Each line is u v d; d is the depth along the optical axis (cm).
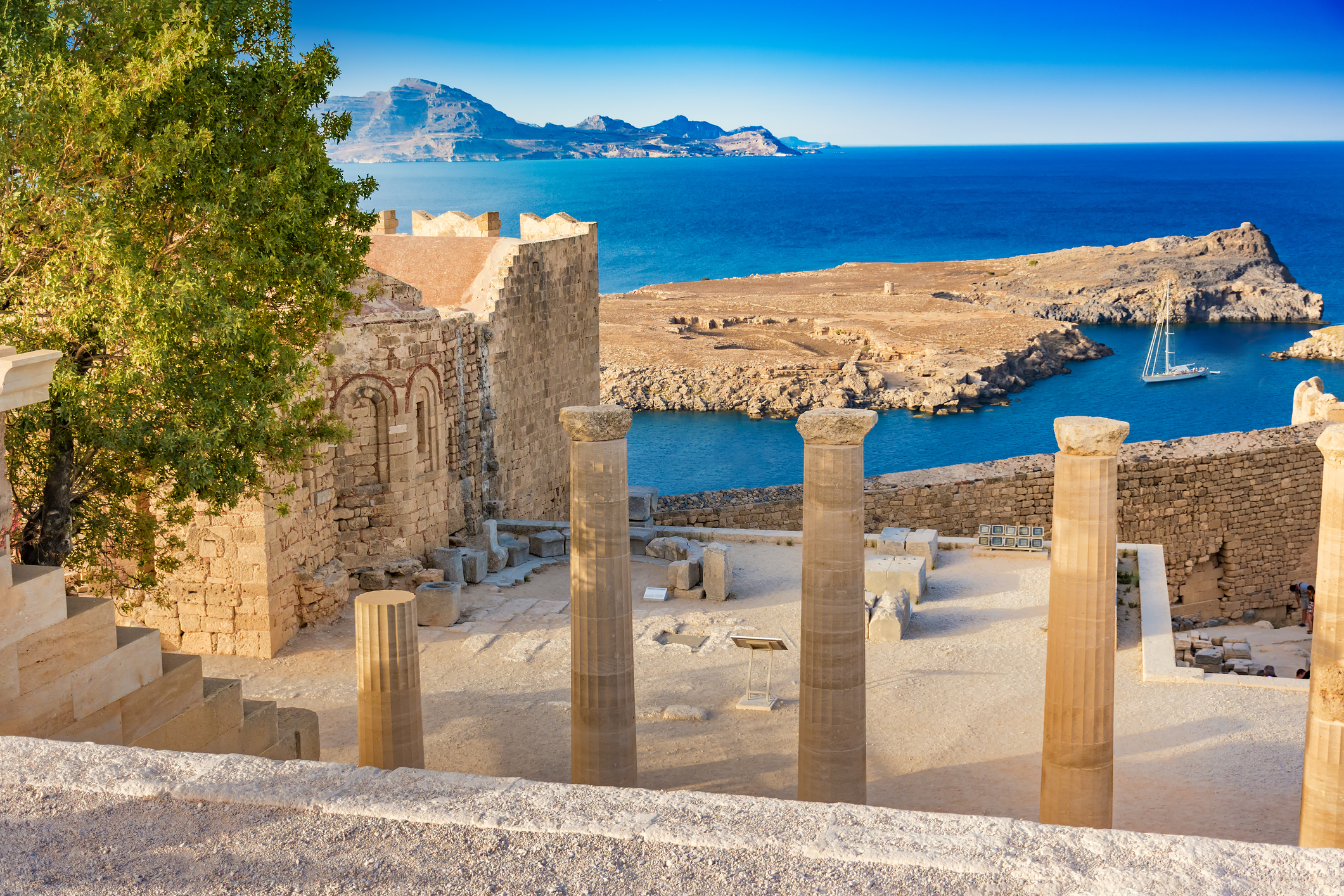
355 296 2172
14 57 1606
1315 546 4272
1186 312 14250
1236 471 4075
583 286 4084
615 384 10475
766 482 8156
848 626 1567
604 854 859
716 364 10988
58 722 1361
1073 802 1459
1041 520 3934
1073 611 1435
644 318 13512
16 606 1296
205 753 1049
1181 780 1838
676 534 3434
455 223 4362
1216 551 4128
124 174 1678
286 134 1908
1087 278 15562
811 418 1532
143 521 2044
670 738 2073
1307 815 1356
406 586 2905
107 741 1443
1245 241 15838
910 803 1795
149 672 1519
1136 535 4000
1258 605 4238
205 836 909
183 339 1695
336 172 2023
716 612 2816
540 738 2077
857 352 11512
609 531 1602
